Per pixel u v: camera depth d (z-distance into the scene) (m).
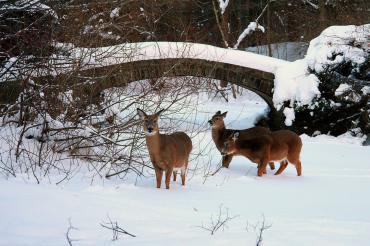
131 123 22.91
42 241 10.70
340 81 39.62
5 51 23.92
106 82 24.17
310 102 40.44
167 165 18.14
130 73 26.09
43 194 14.04
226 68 41.94
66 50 23.53
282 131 23.06
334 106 39.66
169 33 59.28
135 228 11.95
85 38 24.98
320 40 42.62
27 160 19.41
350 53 40.81
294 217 14.58
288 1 75.19
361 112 38.59
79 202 13.81
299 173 22.88
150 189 17.83
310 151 30.78
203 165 23.92
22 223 11.81
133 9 40.72
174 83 29.58
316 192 18.84
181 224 12.68
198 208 15.24
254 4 77.06
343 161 27.41
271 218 14.15
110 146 21.36
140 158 22.50
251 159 22.73
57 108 22.12
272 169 24.39
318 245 10.83
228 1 68.75
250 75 42.34
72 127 20.95
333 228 12.67
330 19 68.25
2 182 15.16
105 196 15.44
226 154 23.20
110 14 29.05
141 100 24.70
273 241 11.01
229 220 13.54
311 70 41.44
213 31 74.12
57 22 24.52
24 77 22.61
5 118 22.69
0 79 23.02
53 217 12.41
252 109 58.91
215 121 25.14
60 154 20.81
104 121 22.95
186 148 19.19
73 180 17.88
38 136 21.25
